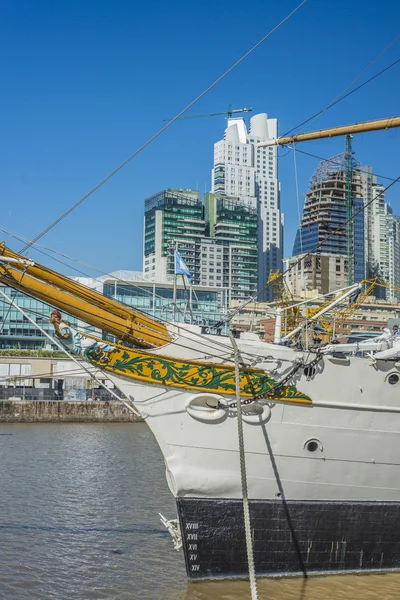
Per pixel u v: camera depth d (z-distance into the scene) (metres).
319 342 22.02
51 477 36.91
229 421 17.41
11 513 27.47
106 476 37.75
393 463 18.30
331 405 17.75
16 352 87.62
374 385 18.03
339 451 17.92
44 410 76.12
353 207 195.88
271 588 17.17
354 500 18.19
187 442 17.34
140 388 17.25
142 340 17.59
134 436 62.41
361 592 17.06
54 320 17.09
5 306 98.56
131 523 26.16
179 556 21.39
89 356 17.08
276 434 17.59
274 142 27.44
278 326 21.45
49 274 16.88
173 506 29.58
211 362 17.47
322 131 26.31
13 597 17.75
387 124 24.70
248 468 17.50
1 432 63.81
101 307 17.38
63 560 20.95
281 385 17.52
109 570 19.95
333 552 18.08
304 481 17.81
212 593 16.95
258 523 17.61
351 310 59.00
